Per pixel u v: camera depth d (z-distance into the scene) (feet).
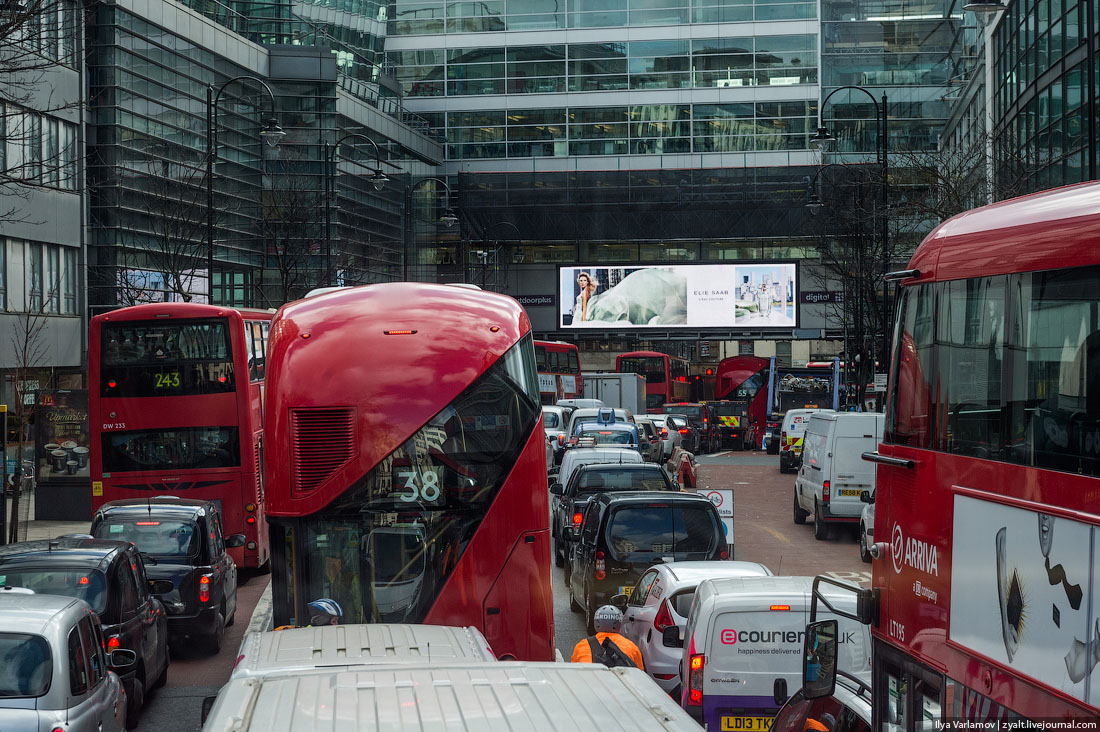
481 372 36.19
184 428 72.69
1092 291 14.30
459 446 35.81
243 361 73.46
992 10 90.22
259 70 202.59
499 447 36.04
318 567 35.32
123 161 162.81
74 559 39.04
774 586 32.55
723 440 231.50
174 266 144.25
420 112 277.64
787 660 31.24
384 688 12.30
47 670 25.62
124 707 31.22
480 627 35.40
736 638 31.32
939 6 262.06
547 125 274.57
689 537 53.57
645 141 271.69
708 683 31.24
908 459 18.86
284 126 205.87
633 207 266.16
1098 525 13.10
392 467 35.50
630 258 272.10
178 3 177.99
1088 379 13.96
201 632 51.52
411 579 35.29
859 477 84.69
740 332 254.47
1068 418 14.28
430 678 12.73
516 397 36.47
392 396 35.70
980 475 16.33
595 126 273.33
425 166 266.98
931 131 261.03
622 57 273.13
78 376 159.12
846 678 23.20
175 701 43.70
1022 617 14.78
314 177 198.80
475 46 276.82
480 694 12.09
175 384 72.74
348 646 19.07
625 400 206.59
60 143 152.15
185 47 180.14
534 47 274.77
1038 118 118.62
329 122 208.23
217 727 10.91
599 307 258.37
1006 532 15.37
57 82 150.30
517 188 269.23
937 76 261.85
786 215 260.62
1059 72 110.01
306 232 184.03
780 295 253.44
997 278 16.55
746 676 31.17
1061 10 108.99
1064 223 15.19
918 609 18.21
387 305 37.11
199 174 178.70
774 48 267.18
